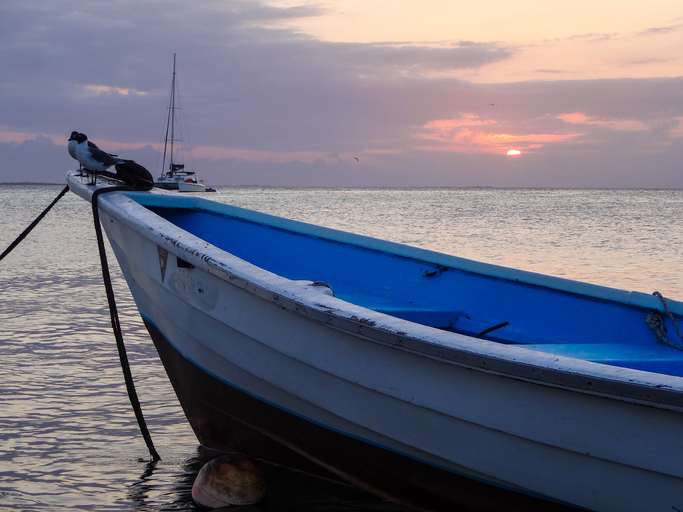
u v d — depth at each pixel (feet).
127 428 19.88
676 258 64.95
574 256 66.69
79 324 33.17
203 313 15.65
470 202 294.87
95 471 17.06
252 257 19.98
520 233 98.02
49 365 25.85
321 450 15.65
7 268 54.95
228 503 15.10
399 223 124.16
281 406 15.53
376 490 15.44
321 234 20.17
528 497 13.11
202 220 20.06
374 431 14.15
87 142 18.71
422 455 13.85
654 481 11.77
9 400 21.90
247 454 17.58
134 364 26.12
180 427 20.03
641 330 16.40
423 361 12.73
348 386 13.91
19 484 16.29
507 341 17.30
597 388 11.23
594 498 12.35
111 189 18.72
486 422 12.54
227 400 16.62
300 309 13.42
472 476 13.50
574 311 17.21
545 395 11.87
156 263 16.56
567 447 12.06
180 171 218.18
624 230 105.09
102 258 18.47
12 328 32.09
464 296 18.44
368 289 19.53
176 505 15.31
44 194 358.64
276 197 365.20
